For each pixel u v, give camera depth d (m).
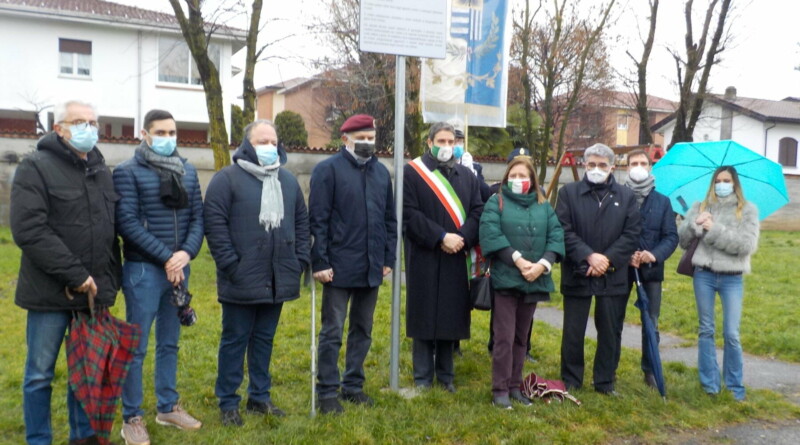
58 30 23.06
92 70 23.56
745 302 9.83
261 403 4.86
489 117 8.88
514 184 5.27
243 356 4.70
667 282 11.39
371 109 23.00
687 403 5.50
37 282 3.85
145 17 24.34
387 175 5.23
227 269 4.48
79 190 3.92
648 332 5.62
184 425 4.54
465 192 5.54
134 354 4.10
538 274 5.11
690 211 5.83
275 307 4.79
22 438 4.33
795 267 13.41
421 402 5.20
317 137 35.09
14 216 3.73
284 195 4.64
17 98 22.78
